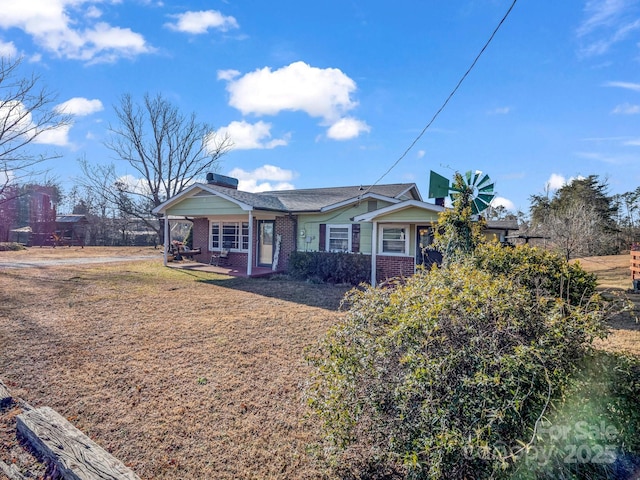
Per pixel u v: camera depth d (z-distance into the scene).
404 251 11.69
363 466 2.82
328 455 2.78
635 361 2.81
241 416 3.57
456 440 1.97
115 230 32.22
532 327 2.54
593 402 2.36
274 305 8.48
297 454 2.99
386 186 17.28
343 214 13.09
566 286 4.21
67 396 3.88
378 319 2.94
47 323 6.52
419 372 2.22
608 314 2.91
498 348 2.38
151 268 14.62
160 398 3.89
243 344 5.64
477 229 6.37
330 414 2.66
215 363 4.87
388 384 2.49
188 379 4.36
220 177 17.31
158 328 6.40
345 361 2.72
